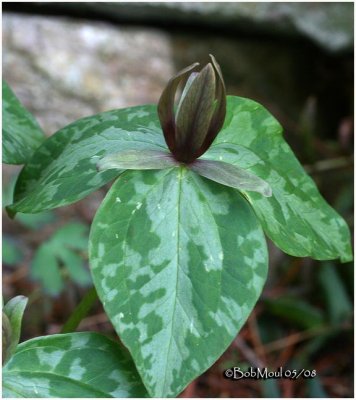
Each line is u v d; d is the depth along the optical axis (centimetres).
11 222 74
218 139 39
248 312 32
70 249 70
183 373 31
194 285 33
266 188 33
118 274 32
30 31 76
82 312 40
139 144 37
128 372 35
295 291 76
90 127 40
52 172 38
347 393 66
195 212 34
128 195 34
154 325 32
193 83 34
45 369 35
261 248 34
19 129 44
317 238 37
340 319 69
